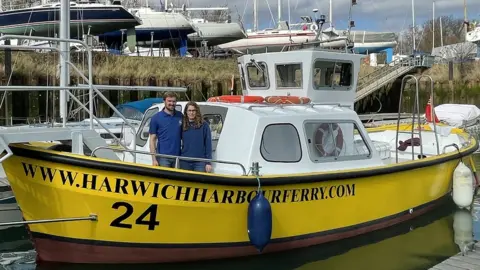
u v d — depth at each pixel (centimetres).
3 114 1705
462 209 839
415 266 611
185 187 511
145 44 2902
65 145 552
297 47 907
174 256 542
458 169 820
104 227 506
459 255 589
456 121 1908
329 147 634
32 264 604
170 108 559
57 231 516
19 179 512
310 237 607
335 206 619
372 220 670
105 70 2053
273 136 589
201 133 568
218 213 538
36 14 2034
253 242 547
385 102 2895
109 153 533
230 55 2853
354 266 612
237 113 599
